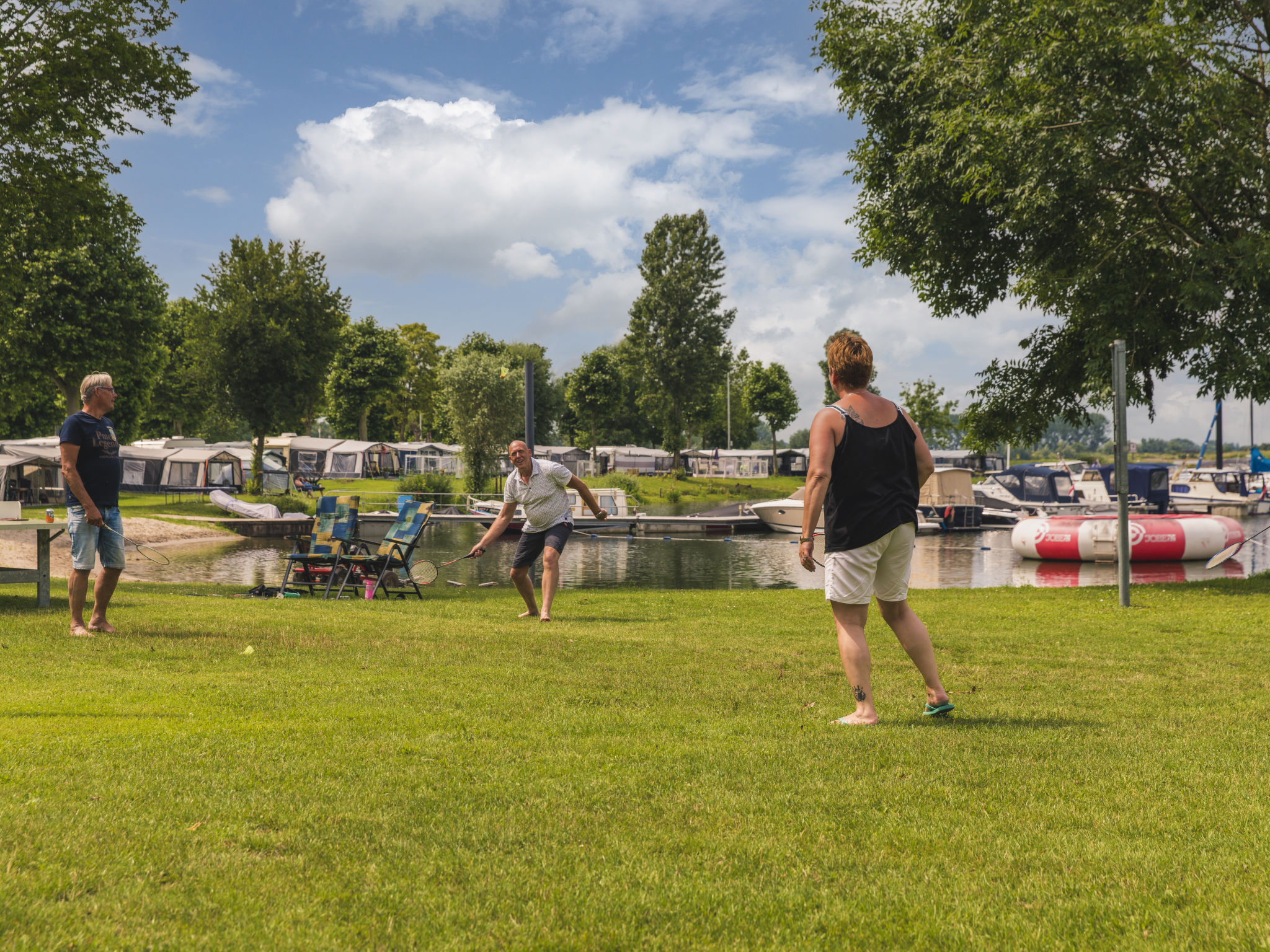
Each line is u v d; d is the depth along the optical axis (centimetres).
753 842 244
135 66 1555
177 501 4069
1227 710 434
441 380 5156
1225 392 1284
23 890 196
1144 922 195
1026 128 1209
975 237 1492
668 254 6688
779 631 804
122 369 3981
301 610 870
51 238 1661
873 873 224
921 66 1404
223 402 4325
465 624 788
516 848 238
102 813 250
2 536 2114
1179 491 4675
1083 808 273
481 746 345
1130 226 1357
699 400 7062
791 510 3478
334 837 241
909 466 399
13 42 1491
